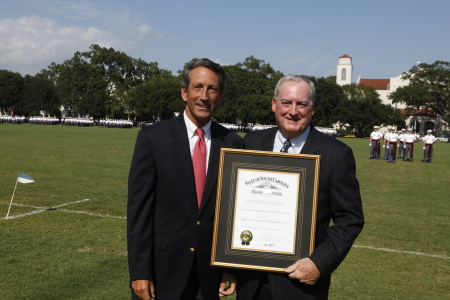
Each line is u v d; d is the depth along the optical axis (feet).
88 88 258.57
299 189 8.86
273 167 8.89
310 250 8.73
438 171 58.80
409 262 19.29
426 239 23.30
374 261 19.25
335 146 9.27
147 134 9.64
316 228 9.11
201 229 9.41
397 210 31.12
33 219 24.12
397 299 15.23
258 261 8.82
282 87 9.44
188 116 9.95
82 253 18.63
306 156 8.85
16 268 16.65
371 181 46.57
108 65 269.64
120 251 19.06
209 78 9.49
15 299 14.02
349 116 207.21
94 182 37.60
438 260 19.70
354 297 15.26
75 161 52.75
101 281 15.72
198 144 9.80
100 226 23.08
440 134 261.24
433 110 249.14
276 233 8.83
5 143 77.77
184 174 9.45
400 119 230.68
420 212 30.60
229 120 252.62
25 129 141.69
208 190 9.49
